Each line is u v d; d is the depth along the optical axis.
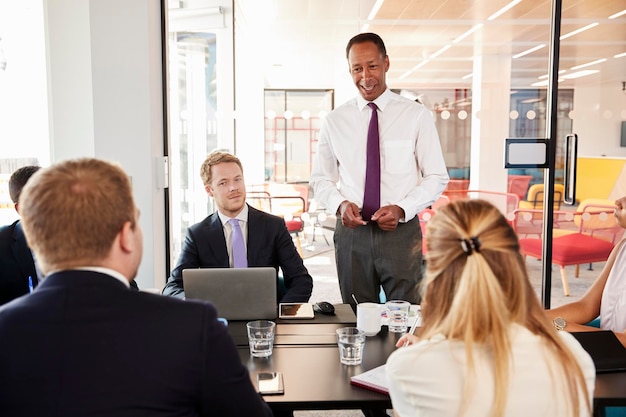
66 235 1.00
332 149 3.01
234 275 2.14
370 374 1.58
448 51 3.74
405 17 3.73
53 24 3.30
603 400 1.44
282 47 3.78
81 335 0.97
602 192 3.89
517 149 3.82
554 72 3.76
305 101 3.81
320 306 2.25
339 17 3.74
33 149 3.36
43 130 3.36
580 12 3.72
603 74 3.77
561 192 3.89
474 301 1.06
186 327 1.01
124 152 3.20
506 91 3.77
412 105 2.90
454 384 1.07
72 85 3.34
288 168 3.85
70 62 3.33
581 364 1.16
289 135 3.83
